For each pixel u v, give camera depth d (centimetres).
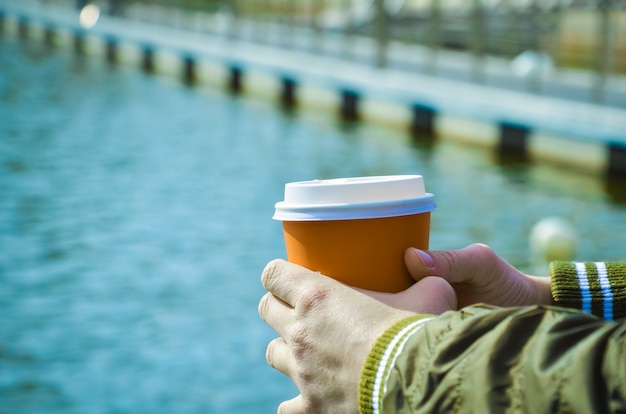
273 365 111
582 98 1631
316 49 2630
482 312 90
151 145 1673
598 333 77
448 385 84
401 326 99
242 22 3016
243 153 1602
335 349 102
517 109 1616
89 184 1347
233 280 876
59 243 1027
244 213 1159
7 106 2106
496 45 2114
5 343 725
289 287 108
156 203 1223
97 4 3812
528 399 78
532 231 1038
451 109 1741
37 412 599
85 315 789
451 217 1115
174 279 884
